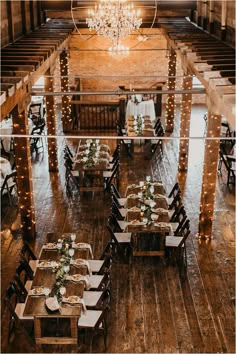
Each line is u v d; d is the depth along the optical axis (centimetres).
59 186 1225
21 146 914
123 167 1341
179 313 775
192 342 717
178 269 884
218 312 777
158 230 868
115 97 1967
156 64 1936
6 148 1413
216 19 1234
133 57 1925
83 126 1670
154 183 1061
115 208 979
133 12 970
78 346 708
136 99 1616
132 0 1516
